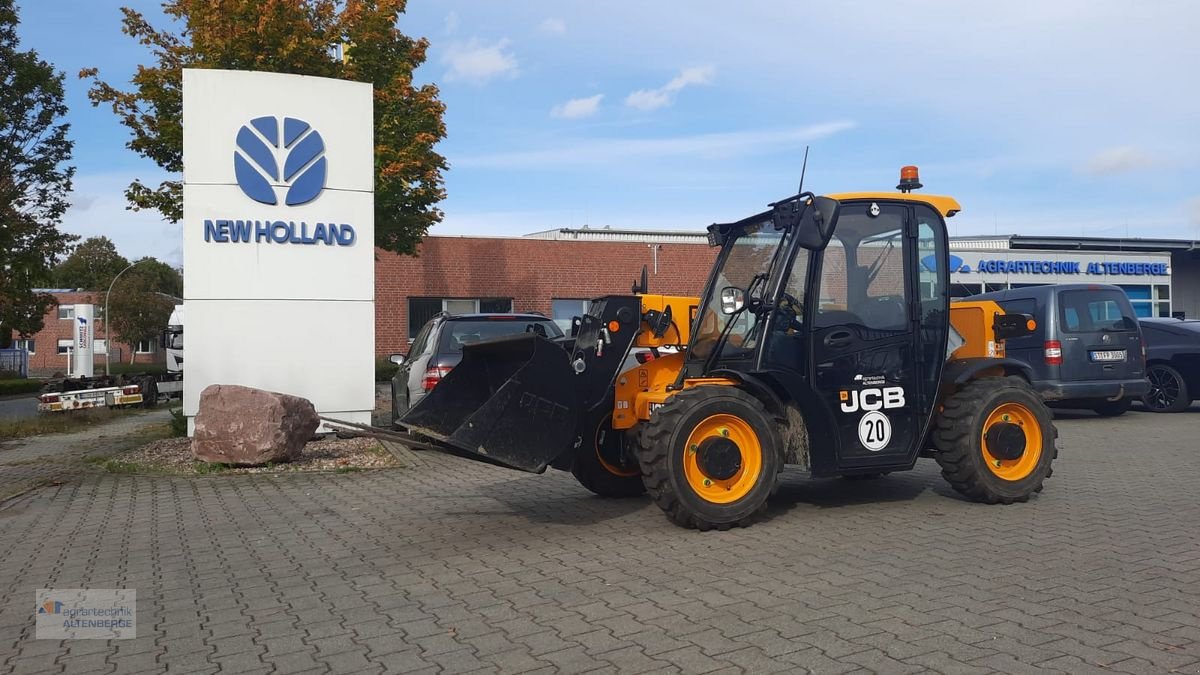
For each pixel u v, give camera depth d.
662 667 3.74
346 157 12.01
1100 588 4.75
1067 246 38.00
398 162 16.11
